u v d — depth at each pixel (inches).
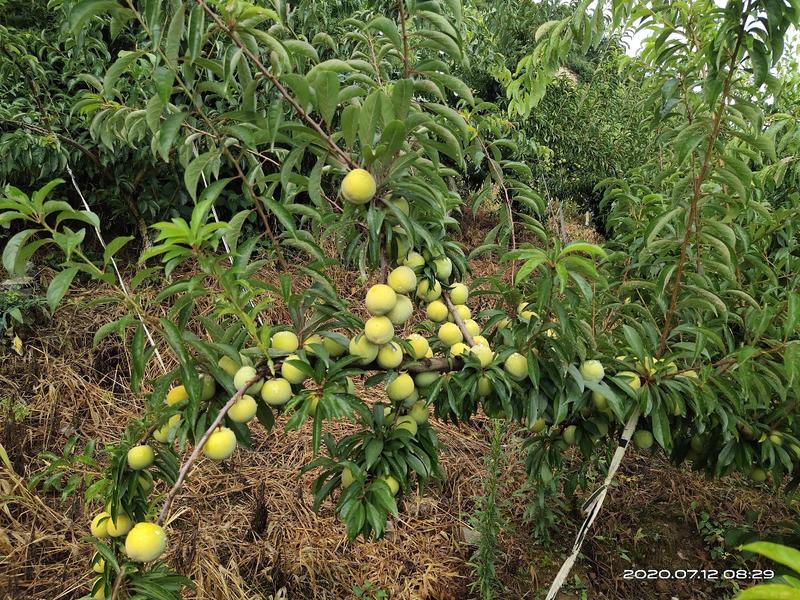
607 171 291.1
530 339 65.7
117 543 57.6
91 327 168.6
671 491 149.6
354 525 58.2
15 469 121.6
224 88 50.1
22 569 101.9
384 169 59.1
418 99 75.0
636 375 72.7
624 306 78.8
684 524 139.8
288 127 54.4
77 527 112.8
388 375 64.8
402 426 67.9
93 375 159.5
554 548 129.2
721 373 75.3
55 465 64.2
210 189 54.5
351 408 56.9
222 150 57.7
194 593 101.6
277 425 158.2
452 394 65.6
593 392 75.3
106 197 185.3
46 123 156.3
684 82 75.4
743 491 151.3
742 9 55.9
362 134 55.9
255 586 109.6
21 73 148.7
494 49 258.2
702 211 83.1
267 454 149.1
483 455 157.2
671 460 93.6
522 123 250.2
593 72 331.9
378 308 60.0
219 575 105.3
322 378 59.5
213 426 54.4
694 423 82.1
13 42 144.1
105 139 78.9
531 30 282.7
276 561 112.6
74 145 163.3
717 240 72.6
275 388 57.6
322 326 66.4
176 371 57.0
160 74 47.9
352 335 75.6
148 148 165.0
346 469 66.5
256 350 61.2
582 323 67.1
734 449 83.0
